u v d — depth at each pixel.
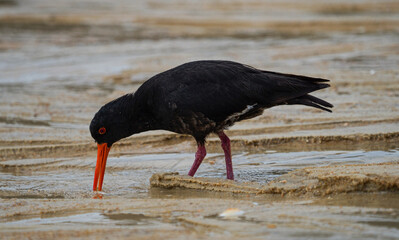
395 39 27.09
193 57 24.16
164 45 27.39
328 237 7.38
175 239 7.52
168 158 12.73
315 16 34.38
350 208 8.49
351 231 7.55
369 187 9.25
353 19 32.91
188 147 13.45
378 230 7.57
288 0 40.97
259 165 11.91
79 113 16.64
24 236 7.89
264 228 7.78
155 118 11.05
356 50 24.72
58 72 22.59
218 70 10.84
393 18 32.88
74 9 40.44
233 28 31.83
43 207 9.28
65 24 34.59
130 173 11.85
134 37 29.97
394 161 11.42
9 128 15.23
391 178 9.20
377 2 39.12
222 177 11.27
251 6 39.12
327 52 24.53
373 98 16.55
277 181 9.91
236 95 10.72
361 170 9.60
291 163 11.90
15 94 19.30
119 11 39.00
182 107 10.64
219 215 8.48
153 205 9.20
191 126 10.87
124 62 23.78
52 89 19.89
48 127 15.28
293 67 21.52
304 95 11.01
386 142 12.99
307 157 12.23
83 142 13.77
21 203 9.55
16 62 24.62
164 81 10.84
